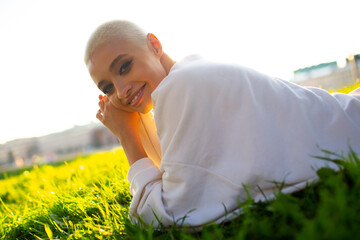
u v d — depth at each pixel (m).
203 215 1.18
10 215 2.14
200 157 1.23
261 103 1.24
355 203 0.81
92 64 1.53
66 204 2.00
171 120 1.29
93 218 1.69
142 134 1.72
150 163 1.53
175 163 1.25
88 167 4.56
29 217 1.95
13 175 8.09
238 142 1.19
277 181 1.13
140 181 1.43
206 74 1.29
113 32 1.49
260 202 1.09
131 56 1.49
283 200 0.98
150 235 1.02
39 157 20.25
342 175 1.02
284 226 0.82
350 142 1.22
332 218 0.74
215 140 1.23
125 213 1.59
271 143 1.17
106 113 1.71
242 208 1.10
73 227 1.65
